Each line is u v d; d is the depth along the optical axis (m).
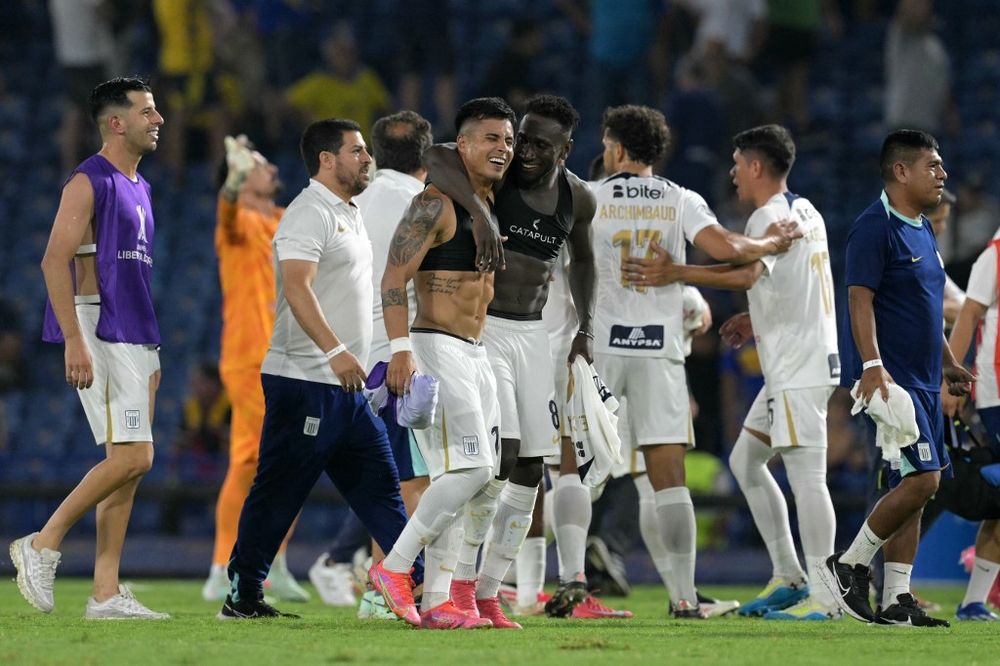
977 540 27.03
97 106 24.25
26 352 62.06
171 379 59.34
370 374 24.89
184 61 64.50
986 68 63.56
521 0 70.31
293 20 66.94
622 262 25.92
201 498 46.62
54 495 46.91
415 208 21.06
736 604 27.69
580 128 63.03
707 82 56.78
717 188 55.19
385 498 24.11
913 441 22.50
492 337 22.16
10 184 68.69
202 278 62.56
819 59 66.38
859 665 17.56
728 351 49.19
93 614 24.11
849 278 23.34
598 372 25.91
